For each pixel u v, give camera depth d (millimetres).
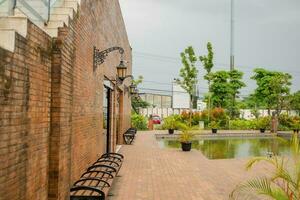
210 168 12336
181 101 54281
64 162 5363
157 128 34625
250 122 37625
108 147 13906
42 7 5391
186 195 8289
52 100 5059
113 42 13625
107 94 13906
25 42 3961
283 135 31203
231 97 43375
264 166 13000
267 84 38906
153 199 7844
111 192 8383
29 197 4172
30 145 4180
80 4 6922
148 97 58094
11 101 3555
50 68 5000
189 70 36625
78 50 6852
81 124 7598
